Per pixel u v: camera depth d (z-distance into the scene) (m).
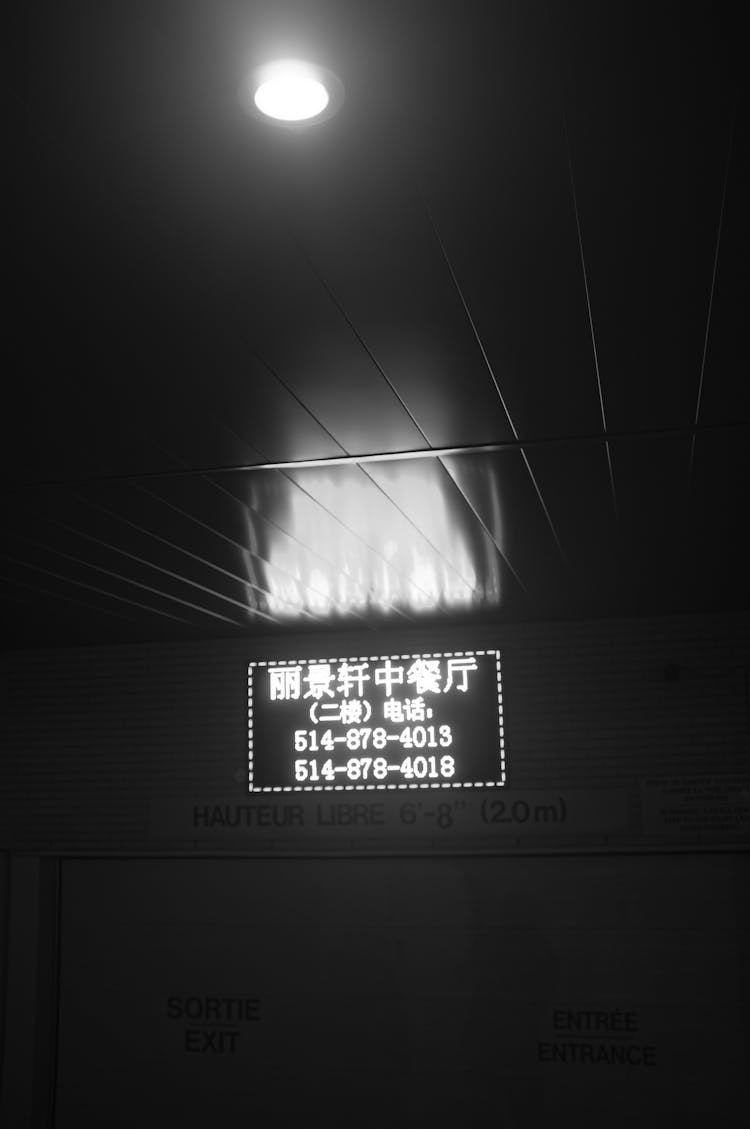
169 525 5.21
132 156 2.27
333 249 2.67
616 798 8.10
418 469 4.46
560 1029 7.84
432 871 8.29
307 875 8.45
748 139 2.25
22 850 8.88
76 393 3.58
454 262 2.75
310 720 8.66
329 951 8.29
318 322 3.09
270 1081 8.15
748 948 7.71
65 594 6.81
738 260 2.77
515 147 2.26
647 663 8.26
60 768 8.98
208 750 8.78
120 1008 8.48
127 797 8.83
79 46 1.93
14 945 8.65
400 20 1.87
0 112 2.11
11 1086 8.34
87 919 8.71
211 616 7.83
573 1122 7.67
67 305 2.96
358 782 8.47
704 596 7.56
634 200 2.48
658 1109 7.57
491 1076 7.86
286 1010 8.25
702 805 7.97
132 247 2.65
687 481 4.73
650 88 2.08
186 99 2.08
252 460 4.29
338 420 3.88
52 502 4.79
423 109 2.13
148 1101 8.28
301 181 2.37
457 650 8.55
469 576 6.64
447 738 8.42
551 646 8.41
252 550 5.76
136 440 4.04
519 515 5.22
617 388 3.64
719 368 3.49
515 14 1.87
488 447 4.20
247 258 2.71
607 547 5.98
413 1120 7.88
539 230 2.60
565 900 8.05
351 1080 8.04
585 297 2.96
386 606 7.62
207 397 3.64
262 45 1.93
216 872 8.59
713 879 7.87
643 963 7.83
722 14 1.89
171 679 8.95
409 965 8.16
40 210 2.47
